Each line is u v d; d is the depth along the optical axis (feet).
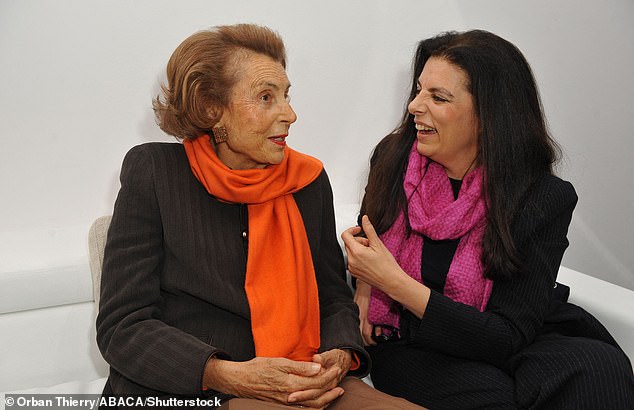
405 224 5.34
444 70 4.81
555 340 4.70
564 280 5.85
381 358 5.24
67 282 5.52
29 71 5.91
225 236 4.51
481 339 4.60
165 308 4.43
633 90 8.65
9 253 5.67
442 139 4.92
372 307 5.33
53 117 6.11
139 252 4.29
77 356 5.66
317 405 4.12
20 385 5.47
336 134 7.35
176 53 4.41
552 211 4.85
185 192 4.47
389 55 7.31
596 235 8.98
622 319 5.11
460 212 4.96
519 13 7.77
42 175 6.20
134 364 4.03
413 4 7.26
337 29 7.01
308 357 4.51
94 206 6.49
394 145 5.55
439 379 4.77
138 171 4.42
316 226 4.90
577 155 8.59
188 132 4.52
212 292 4.38
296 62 6.93
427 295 4.66
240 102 4.30
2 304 5.32
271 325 4.40
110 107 6.29
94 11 6.00
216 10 6.47
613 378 4.22
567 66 8.20
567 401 4.23
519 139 4.86
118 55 6.19
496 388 4.50
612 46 8.36
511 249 4.74
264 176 4.52
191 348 4.00
